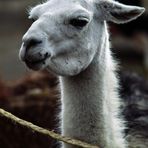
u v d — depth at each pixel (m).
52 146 11.86
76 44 9.16
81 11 9.13
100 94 9.46
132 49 26.42
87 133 9.38
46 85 15.06
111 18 9.75
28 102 13.98
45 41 8.80
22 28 30.14
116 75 10.05
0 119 13.33
